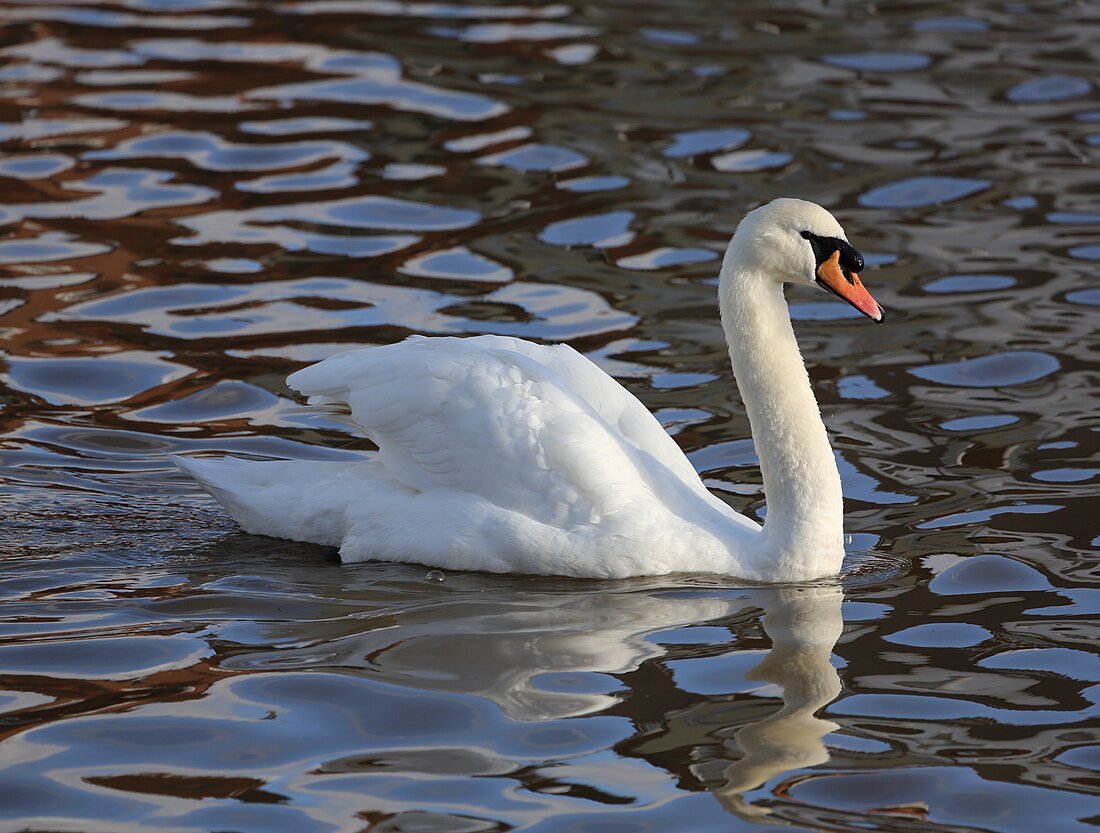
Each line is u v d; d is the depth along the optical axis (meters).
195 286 18.52
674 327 17.66
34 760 9.46
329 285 18.64
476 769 9.35
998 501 13.51
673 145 23.11
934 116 24.30
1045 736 9.70
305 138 23.17
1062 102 24.84
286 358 16.77
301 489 12.91
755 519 13.34
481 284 18.72
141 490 13.92
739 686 10.38
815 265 12.28
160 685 10.40
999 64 26.61
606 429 12.65
